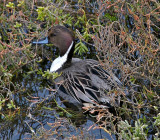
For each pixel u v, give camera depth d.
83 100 11.05
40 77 12.34
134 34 12.76
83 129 10.08
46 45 13.27
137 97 11.25
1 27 12.58
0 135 10.21
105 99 10.63
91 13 13.65
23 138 10.04
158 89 11.39
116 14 13.15
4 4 12.32
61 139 9.69
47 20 12.62
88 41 13.34
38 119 10.78
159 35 13.05
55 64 12.12
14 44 11.65
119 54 11.16
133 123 10.41
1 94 11.14
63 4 13.50
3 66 12.27
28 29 12.98
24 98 11.57
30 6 12.80
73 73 11.48
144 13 12.02
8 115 10.78
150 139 9.78
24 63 12.02
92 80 11.05
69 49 11.76
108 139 9.73
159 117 9.52
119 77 11.93
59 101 11.49
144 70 11.46
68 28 13.05
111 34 10.73
